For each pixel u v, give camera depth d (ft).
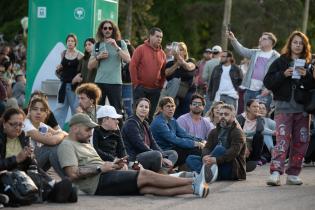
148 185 58.80
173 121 75.51
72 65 89.15
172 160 72.38
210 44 271.08
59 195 54.90
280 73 65.46
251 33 266.16
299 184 67.41
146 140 69.77
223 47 203.31
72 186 55.16
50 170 70.08
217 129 70.54
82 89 68.85
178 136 75.51
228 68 100.37
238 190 63.87
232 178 70.13
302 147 66.85
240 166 70.28
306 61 65.26
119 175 58.54
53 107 94.17
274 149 66.80
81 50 92.99
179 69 92.12
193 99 78.38
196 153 74.08
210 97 101.24
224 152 69.26
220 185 66.90
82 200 56.39
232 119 70.28
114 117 64.54
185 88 92.27
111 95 83.35
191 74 92.53
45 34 94.17
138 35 230.68
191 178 59.52
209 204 56.24
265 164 85.76
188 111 93.15
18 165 54.60
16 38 181.98
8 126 55.26
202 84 120.67
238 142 69.51
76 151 59.11
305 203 57.88
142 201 56.54
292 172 67.36
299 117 66.18
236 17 266.57
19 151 55.77
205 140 78.54
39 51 94.48
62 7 93.50
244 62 128.98
